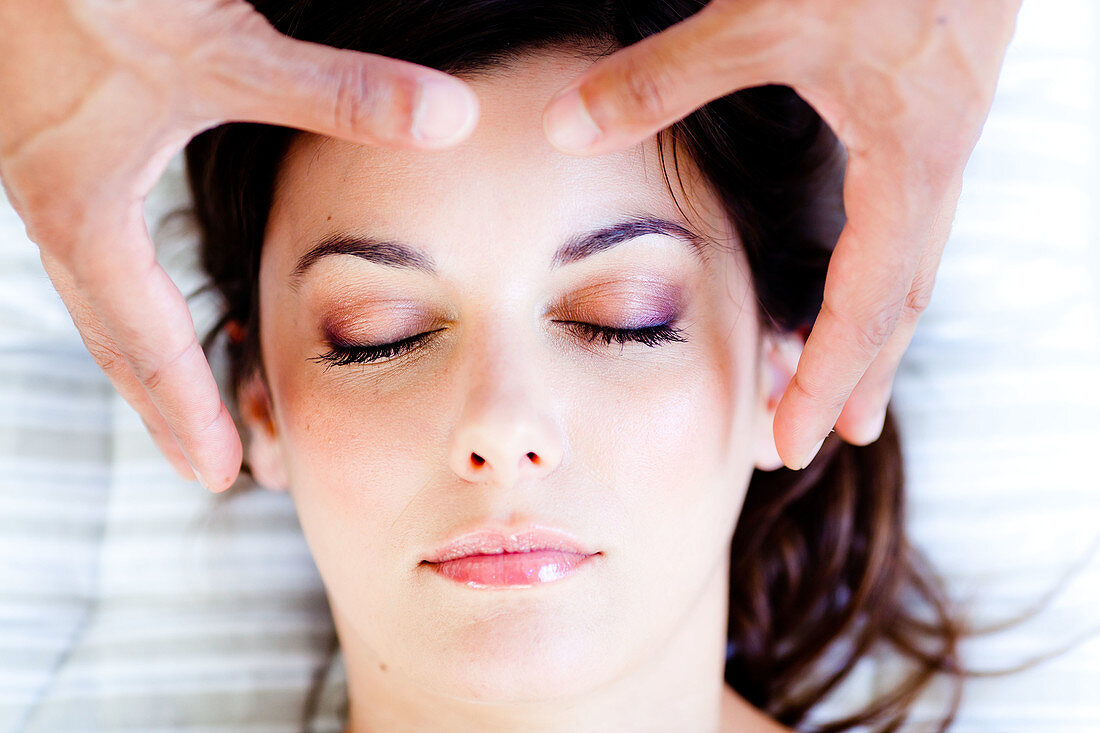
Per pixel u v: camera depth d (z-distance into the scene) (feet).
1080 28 3.83
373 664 2.89
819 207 3.18
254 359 3.00
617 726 2.76
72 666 3.78
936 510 3.79
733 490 2.66
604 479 2.34
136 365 2.19
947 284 3.78
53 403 3.89
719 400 2.50
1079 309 3.76
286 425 2.61
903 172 1.97
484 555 2.32
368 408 2.40
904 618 3.80
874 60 1.83
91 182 1.90
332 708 3.82
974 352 3.77
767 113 2.77
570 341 2.37
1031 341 3.75
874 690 3.83
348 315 2.41
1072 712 3.64
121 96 1.82
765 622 3.84
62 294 2.41
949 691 3.74
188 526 3.91
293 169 2.50
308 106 1.77
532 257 2.30
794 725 3.82
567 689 2.35
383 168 2.33
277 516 3.92
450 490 2.33
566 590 2.33
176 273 3.83
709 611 2.93
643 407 2.37
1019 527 3.73
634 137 1.85
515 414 2.19
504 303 2.32
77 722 3.72
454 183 2.30
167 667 3.80
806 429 2.34
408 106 1.74
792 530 3.82
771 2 1.76
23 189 1.93
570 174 2.31
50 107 1.83
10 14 1.76
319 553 2.61
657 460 2.38
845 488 3.74
